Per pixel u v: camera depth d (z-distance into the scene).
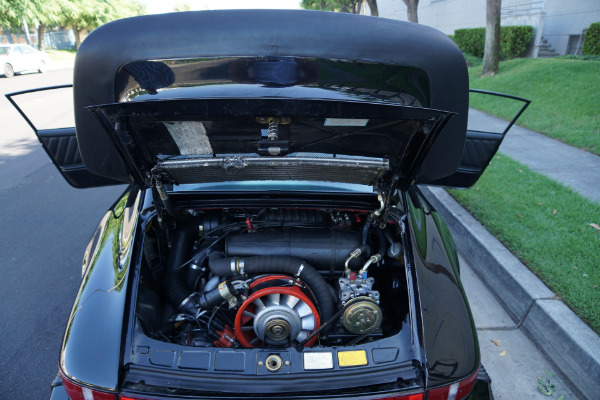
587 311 3.12
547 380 2.89
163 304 2.40
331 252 2.34
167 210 2.46
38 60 20.72
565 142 7.04
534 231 4.24
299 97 1.77
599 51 12.42
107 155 2.28
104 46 1.88
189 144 2.12
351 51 1.88
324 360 1.77
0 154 7.96
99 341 1.74
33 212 5.54
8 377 2.99
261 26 1.85
